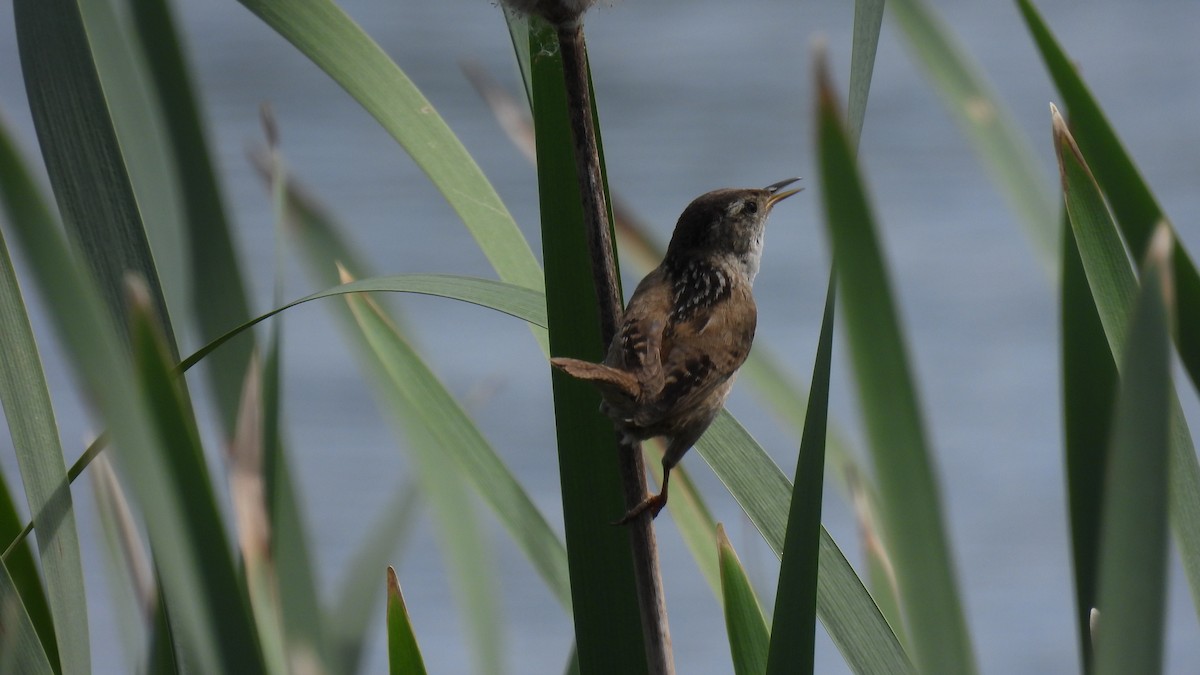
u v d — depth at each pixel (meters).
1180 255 4.62
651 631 4.62
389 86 4.70
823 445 4.57
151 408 4.55
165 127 4.71
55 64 4.64
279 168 4.72
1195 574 4.61
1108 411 4.61
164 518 4.55
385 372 4.79
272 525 4.70
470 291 4.65
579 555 4.63
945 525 4.57
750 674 4.64
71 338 4.54
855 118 4.58
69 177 4.64
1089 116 4.63
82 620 4.63
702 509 4.73
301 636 4.73
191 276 4.72
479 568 4.79
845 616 4.62
